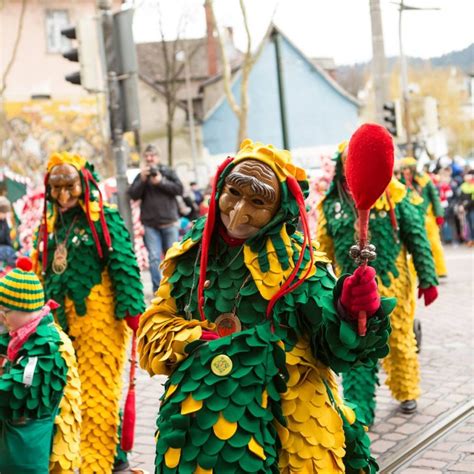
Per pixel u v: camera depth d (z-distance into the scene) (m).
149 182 11.16
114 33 9.05
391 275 5.87
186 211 11.73
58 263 5.10
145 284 14.73
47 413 3.80
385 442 5.57
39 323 3.92
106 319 5.08
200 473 2.90
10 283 3.89
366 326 2.81
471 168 21.45
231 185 3.03
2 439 3.76
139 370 7.81
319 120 40.22
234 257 3.13
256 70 39.91
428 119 21.38
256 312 3.06
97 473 4.83
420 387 6.97
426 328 9.59
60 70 33.78
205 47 46.28
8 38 33.59
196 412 2.96
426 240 6.01
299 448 3.02
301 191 3.05
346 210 5.78
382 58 15.09
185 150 42.09
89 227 5.11
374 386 5.65
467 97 46.78
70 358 3.98
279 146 40.34
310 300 3.04
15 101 31.48
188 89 36.09
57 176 5.02
